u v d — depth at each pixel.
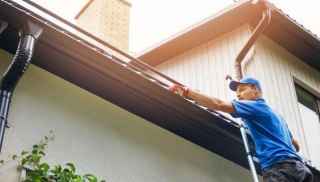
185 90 4.96
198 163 6.02
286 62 8.98
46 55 4.90
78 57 4.93
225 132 5.84
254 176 4.91
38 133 4.77
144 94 5.37
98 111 5.39
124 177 5.23
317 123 8.66
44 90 5.04
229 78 5.51
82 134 5.11
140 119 5.73
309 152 7.95
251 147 5.41
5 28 4.58
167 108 5.55
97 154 5.13
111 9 9.62
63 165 4.80
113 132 5.39
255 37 7.59
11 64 4.47
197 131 5.88
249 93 5.25
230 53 8.45
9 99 4.50
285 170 4.59
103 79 5.20
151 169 5.52
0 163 4.36
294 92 8.57
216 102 4.91
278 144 4.78
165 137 5.88
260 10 8.20
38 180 4.42
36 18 4.66
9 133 4.57
